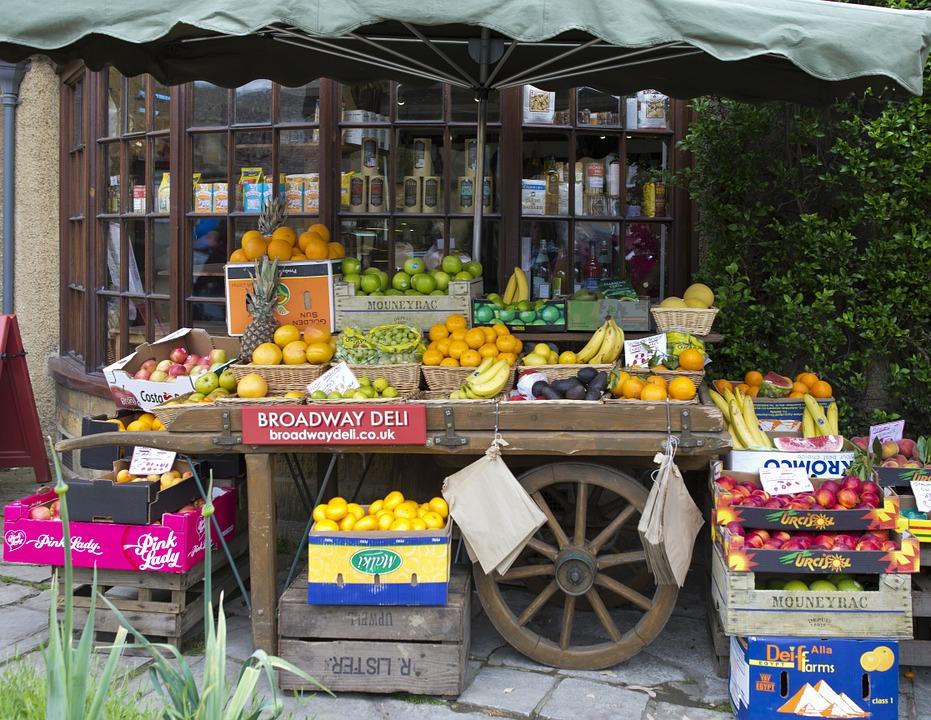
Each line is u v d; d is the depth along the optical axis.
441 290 4.82
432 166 5.77
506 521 3.79
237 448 3.95
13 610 4.62
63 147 7.38
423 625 3.72
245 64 5.31
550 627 4.49
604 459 4.11
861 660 3.42
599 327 4.78
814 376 4.76
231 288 4.79
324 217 5.77
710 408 3.76
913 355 5.22
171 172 6.01
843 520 3.51
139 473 4.34
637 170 5.79
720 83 5.18
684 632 4.44
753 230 5.36
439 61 5.38
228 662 4.08
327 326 4.70
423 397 4.13
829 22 3.21
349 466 5.75
